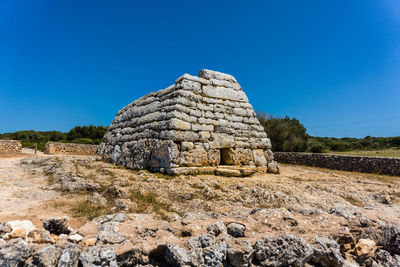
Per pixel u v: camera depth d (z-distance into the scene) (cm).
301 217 573
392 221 580
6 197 697
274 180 1057
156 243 403
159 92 1395
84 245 376
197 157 1149
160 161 1113
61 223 439
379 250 493
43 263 320
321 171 1912
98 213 589
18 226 395
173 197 746
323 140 6016
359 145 4438
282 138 3516
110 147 1606
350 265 458
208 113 1281
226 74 1473
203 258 388
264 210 577
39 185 884
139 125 1406
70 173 991
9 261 313
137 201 680
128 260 372
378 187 995
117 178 934
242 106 1443
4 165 1391
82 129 4422
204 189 806
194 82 1304
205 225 475
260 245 427
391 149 3694
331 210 649
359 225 560
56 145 2520
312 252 425
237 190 846
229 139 1296
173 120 1134
